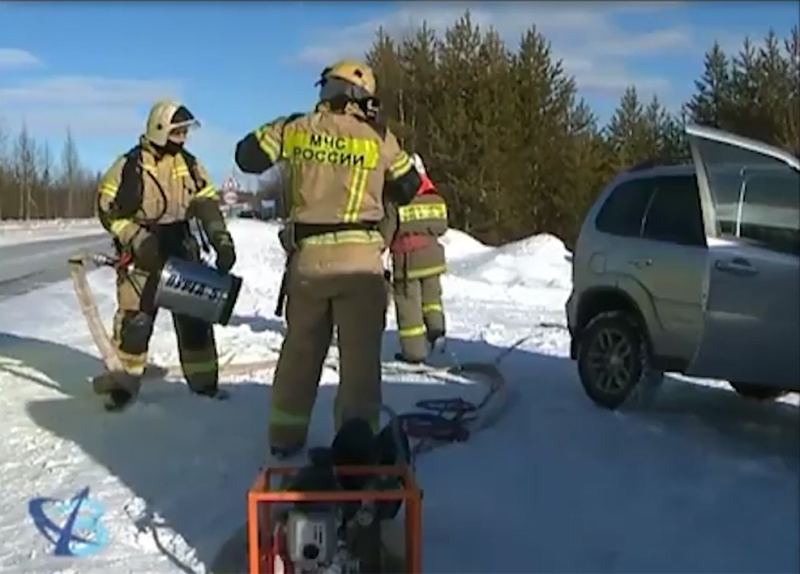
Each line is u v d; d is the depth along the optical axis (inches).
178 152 287.9
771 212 264.5
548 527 212.5
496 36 1347.2
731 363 272.5
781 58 1240.2
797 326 256.2
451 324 545.3
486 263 933.2
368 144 215.2
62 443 257.1
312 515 158.2
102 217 286.8
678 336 294.8
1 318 501.7
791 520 220.5
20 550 192.2
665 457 264.2
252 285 720.3
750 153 269.4
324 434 263.7
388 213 232.2
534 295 768.3
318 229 215.5
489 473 246.7
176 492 222.8
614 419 301.4
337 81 215.9
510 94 1310.3
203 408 290.4
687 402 331.6
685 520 219.3
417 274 392.5
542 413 308.0
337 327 217.0
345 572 161.0
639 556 199.2
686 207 302.5
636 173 324.2
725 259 270.4
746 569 194.9
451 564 190.9
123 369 287.7
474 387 346.3
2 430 267.1
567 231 1325.0
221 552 189.2
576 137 1344.7
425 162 1298.0
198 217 286.4
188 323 301.1
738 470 254.5
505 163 1300.4
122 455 247.9
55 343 411.5
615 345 312.7
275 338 445.7
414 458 256.7
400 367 384.5
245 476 233.1
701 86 1290.6
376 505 167.9
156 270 284.7
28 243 655.1
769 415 316.8
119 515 210.4
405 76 1326.3
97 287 678.5
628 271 310.5
